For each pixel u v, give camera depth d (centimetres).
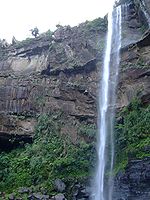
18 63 3841
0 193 2925
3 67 3841
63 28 3844
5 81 3578
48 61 3622
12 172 3102
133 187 2572
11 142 3309
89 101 3356
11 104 3469
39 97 3475
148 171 2527
